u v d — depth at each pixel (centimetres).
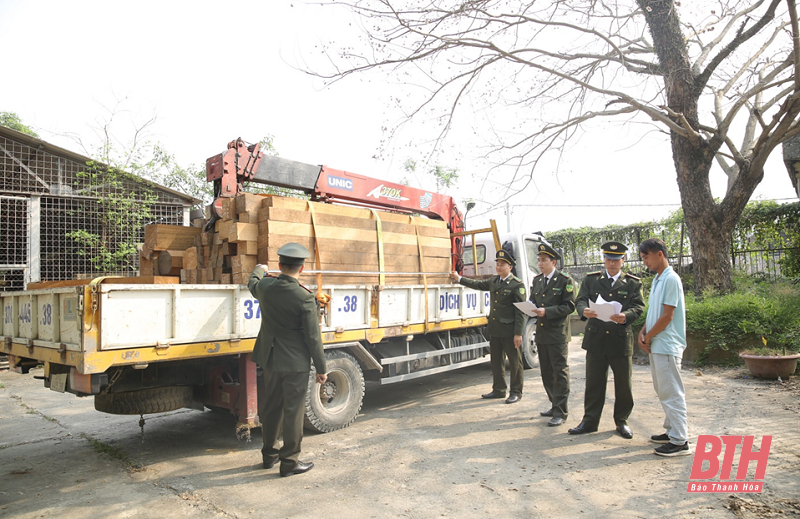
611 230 1530
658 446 425
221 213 497
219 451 451
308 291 387
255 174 526
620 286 464
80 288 344
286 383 383
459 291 682
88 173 1134
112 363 351
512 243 827
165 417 588
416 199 716
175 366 439
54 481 382
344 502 331
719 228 927
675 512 302
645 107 888
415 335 656
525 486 349
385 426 517
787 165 1125
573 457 404
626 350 452
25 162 1088
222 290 421
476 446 440
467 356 711
